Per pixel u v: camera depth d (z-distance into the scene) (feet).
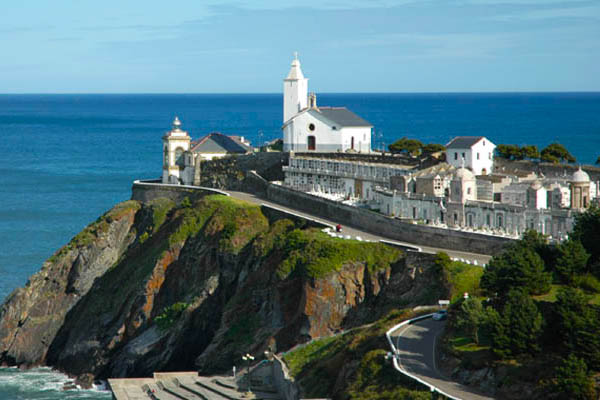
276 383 515.91
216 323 650.02
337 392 440.45
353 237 616.80
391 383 410.93
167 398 517.96
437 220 622.13
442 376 407.23
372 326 497.05
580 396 364.58
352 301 576.20
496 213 588.09
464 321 428.97
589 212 500.74
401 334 456.45
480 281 474.49
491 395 385.50
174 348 635.25
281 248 629.10
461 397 382.83
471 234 570.87
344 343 492.95
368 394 413.39
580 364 372.38
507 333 401.08
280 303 591.78
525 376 384.27
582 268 469.57
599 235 486.79
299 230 631.97
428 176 650.02
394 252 583.58
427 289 547.49
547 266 482.28
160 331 643.86
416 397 390.01
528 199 592.19
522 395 378.12
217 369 591.78
